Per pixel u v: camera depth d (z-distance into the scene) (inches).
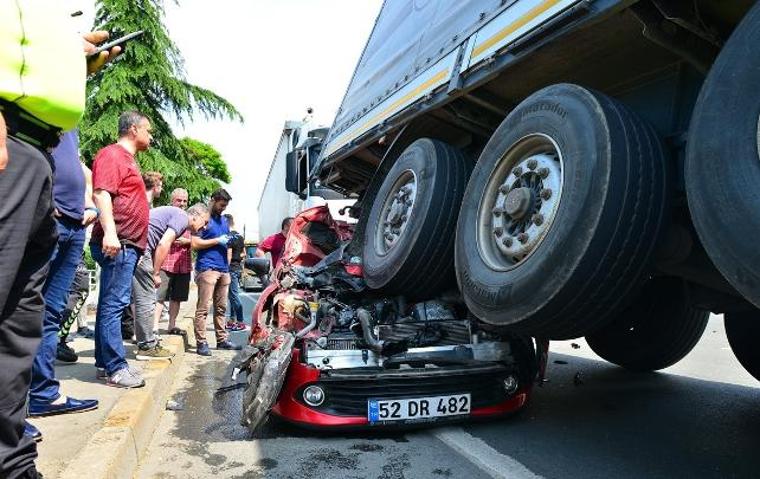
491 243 129.6
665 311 187.6
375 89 206.4
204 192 606.5
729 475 120.4
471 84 138.0
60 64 84.8
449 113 157.8
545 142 119.3
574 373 221.5
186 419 167.8
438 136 185.2
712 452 133.5
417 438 146.9
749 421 156.1
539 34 114.2
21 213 79.0
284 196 529.0
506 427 152.6
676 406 171.8
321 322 162.1
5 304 79.4
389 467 127.3
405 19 198.4
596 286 102.5
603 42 115.7
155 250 219.5
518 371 154.1
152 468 130.2
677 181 105.6
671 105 114.7
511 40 122.0
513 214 118.9
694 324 196.2
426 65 162.2
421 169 162.9
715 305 145.4
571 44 117.9
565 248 103.8
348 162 239.0
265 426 157.4
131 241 170.4
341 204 350.9
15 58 79.2
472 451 134.8
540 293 107.5
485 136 165.2
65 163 138.7
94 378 179.5
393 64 194.5
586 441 141.3
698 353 253.8
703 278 118.8
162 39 549.0
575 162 106.8
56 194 135.3
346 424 142.4
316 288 188.2
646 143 103.9
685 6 97.0
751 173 80.2
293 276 193.5
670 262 111.0
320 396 144.3
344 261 199.8
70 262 140.5
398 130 185.9
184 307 493.7
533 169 120.0
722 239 83.6
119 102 526.3
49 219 86.2
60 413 140.2
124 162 168.4
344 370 145.6
